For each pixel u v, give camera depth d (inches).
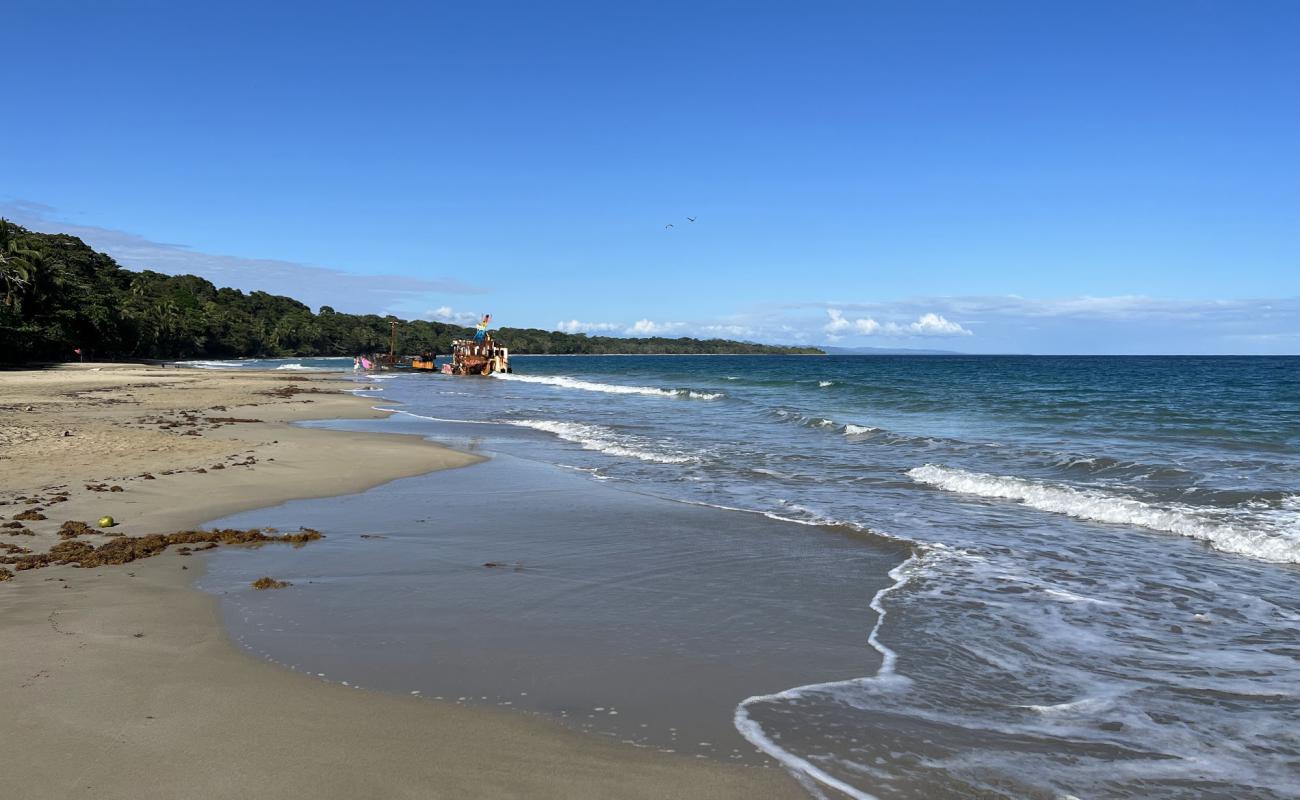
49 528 382.0
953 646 251.3
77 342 3206.2
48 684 204.8
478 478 583.5
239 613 269.9
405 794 155.6
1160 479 552.7
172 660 224.8
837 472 610.9
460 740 181.0
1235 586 317.1
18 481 496.4
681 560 356.5
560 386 2133.4
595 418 1103.0
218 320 5359.3
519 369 4266.7
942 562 353.1
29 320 2844.5
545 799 155.8
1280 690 218.1
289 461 631.2
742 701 207.6
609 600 296.2
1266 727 195.8
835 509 473.4
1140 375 2785.4
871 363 5743.1
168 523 410.3
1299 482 529.3
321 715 191.9
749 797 159.2
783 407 1298.0
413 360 3265.3
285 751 172.7
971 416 1098.1
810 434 879.1
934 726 194.5
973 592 309.7
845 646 250.8
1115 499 463.5
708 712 200.2
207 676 214.1
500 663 231.0
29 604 271.3
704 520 440.8
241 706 195.5
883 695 213.0
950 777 169.8
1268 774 173.3
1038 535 406.3
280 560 344.8
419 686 212.5
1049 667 234.7
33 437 700.7
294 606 280.1
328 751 173.3
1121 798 163.2
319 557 352.2
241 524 416.8
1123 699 211.9
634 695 209.9
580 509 470.6
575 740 183.0
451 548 373.7
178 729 181.8
